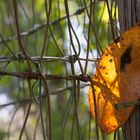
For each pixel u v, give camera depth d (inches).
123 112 30.8
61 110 75.9
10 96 90.8
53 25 43.9
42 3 70.4
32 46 63.9
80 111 77.0
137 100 30.6
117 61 30.9
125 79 30.8
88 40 31.2
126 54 30.9
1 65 56.3
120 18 31.5
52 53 53.9
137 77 30.7
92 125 68.1
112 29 31.9
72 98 34.5
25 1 81.9
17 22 29.5
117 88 30.9
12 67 69.2
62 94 73.2
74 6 56.5
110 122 31.0
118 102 30.8
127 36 30.9
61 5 58.8
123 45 30.9
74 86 31.3
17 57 30.8
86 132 65.2
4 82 85.7
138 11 31.2
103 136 31.8
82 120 76.0
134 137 30.8
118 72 30.9
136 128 30.8
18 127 79.4
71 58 31.6
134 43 30.8
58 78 30.5
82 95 77.5
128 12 31.3
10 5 55.2
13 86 90.0
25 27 76.7
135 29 30.9
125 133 31.1
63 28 52.9
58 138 75.7
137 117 30.8
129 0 31.3
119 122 30.9
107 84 31.0
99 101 31.1
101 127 31.1
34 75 30.0
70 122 69.6
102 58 31.1
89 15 31.5
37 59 31.2
